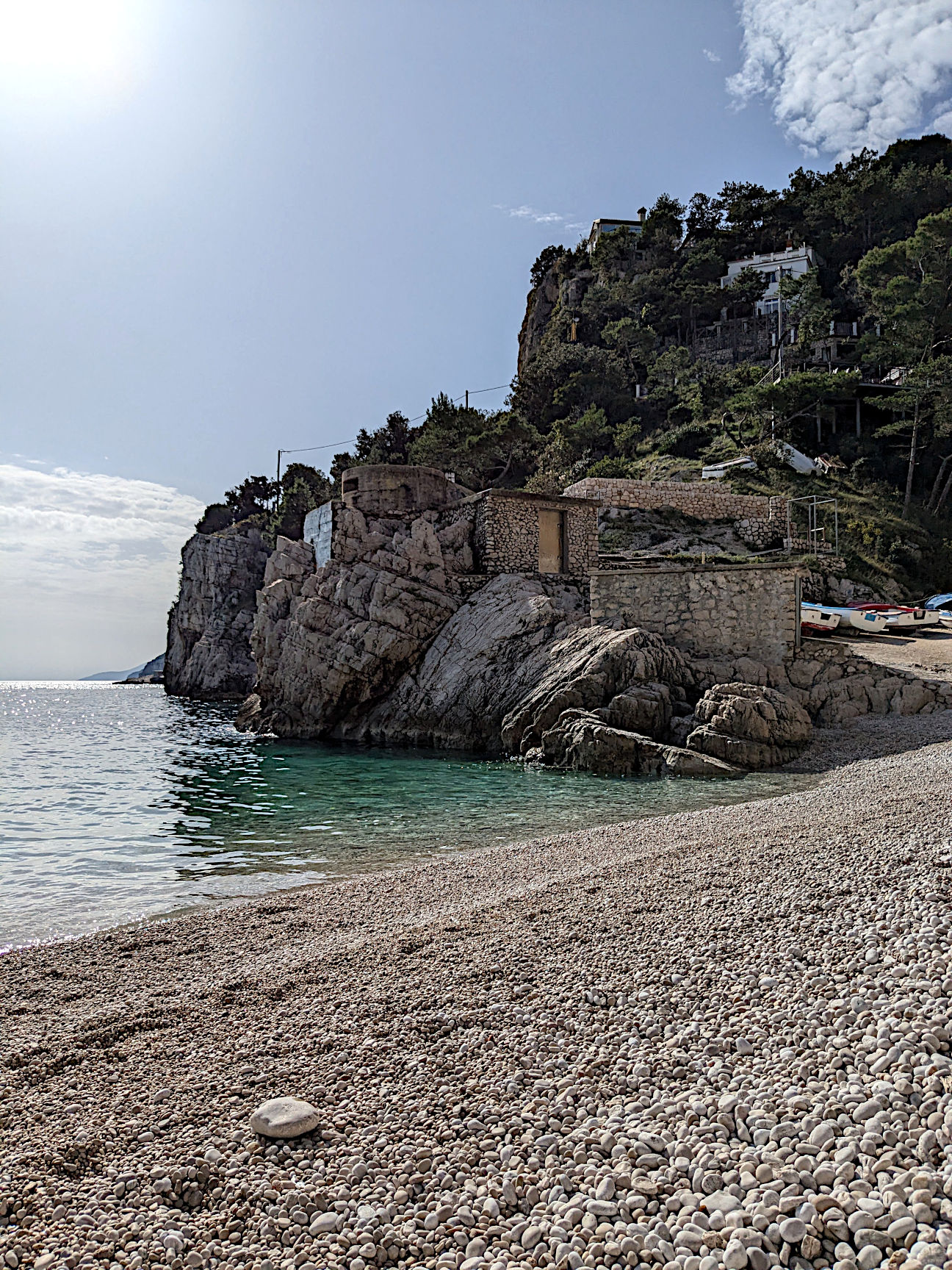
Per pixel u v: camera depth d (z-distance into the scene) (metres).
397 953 7.24
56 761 31.81
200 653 90.12
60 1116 4.69
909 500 57.06
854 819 10.59
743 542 48.16
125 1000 6.72
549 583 34.41
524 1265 3.30
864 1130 3.88
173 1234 3.57
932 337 62.75
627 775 21.39
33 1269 3.35
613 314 102.56
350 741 33.28
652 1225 3.47
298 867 12.98
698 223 117.69
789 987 5.69
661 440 72.94
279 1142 4.29
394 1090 4.83
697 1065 4.81
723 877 8.58
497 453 73.81
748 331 96.62
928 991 5.20
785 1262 3.16
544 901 8.49
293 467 101.62
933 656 26.95
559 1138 4.22
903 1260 3.06
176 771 27.06
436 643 32.88
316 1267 3.35
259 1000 6.44
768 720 21.33
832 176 111.19
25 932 9.71
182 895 11.40
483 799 18.83
